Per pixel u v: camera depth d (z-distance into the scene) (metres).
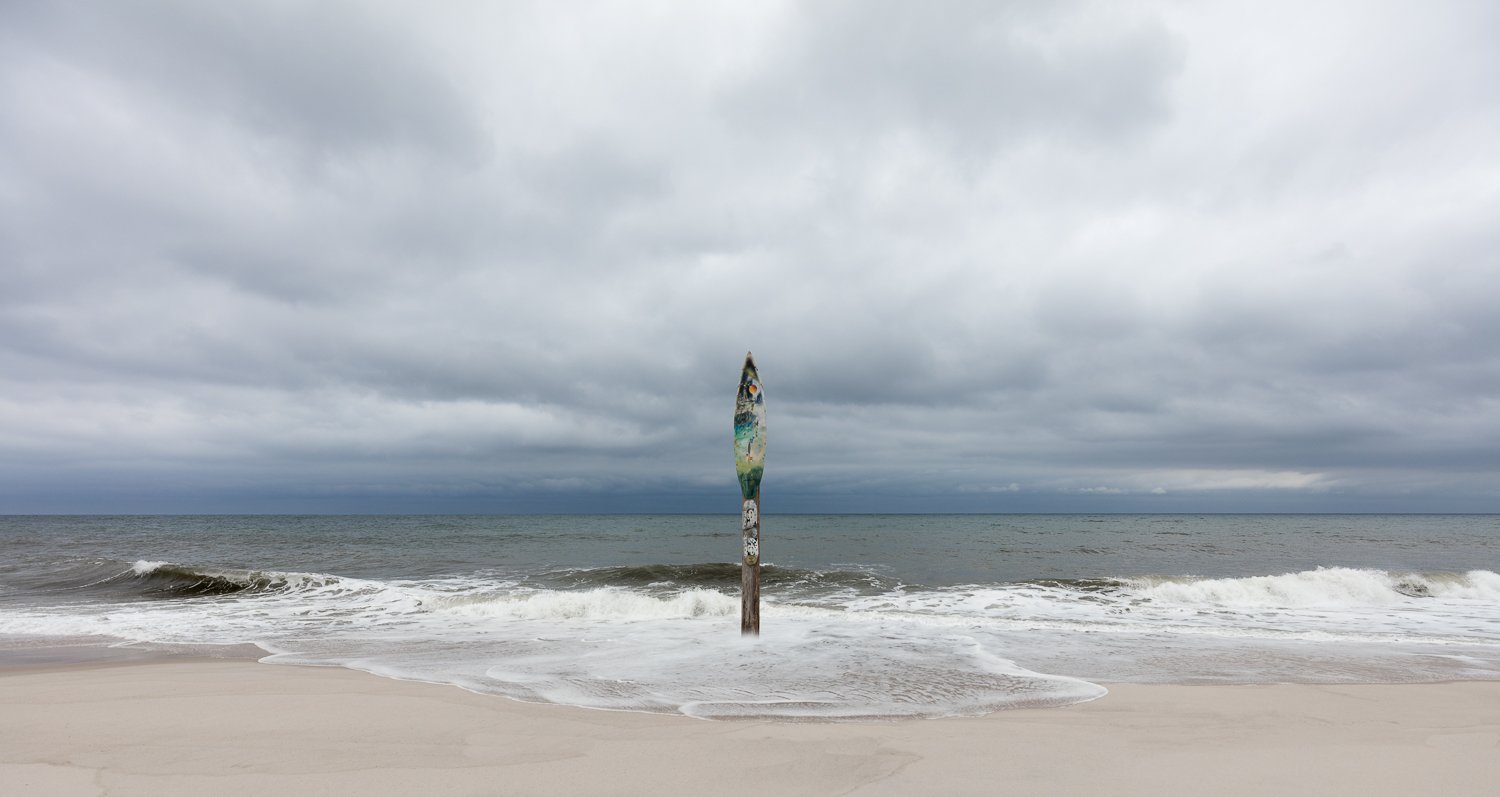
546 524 74.19
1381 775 4.11
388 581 20.31
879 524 72.62
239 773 4.06
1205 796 3.71
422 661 8.41
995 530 54.62
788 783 3.87
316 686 6.74
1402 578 17.77
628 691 6.56
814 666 7.89
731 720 5.45
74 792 3.75
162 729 5.05
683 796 3.67
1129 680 7.34
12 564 23.55
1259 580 16.78
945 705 6.04
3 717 5.43
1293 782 3.97
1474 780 4.03
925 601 15.45
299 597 16.50
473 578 21.00
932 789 3.78
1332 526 63.44
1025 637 10.16
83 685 6.78
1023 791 3.75
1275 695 6.52
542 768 4.13
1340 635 10.70
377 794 3.72
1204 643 9.77
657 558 29.09
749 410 9.68
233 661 8.78
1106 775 4.04
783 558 28.89
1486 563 26.33
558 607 13.81
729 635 10.34
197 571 19.28
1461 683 7.27
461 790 3.77
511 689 6.67
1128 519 101.94
